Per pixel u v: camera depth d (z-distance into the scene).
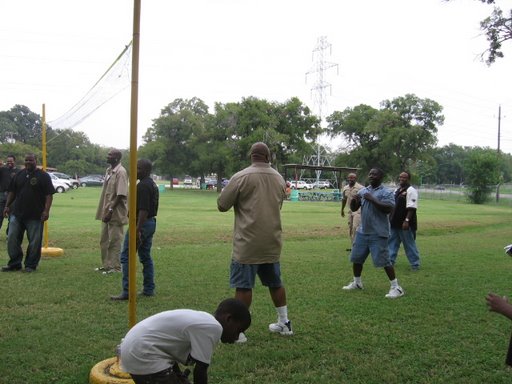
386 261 7.23
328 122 69.50
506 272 9.45
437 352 5.00
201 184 67.94
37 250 8.56
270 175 5.25
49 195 8.58
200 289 7.48
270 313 6.31
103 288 7.36
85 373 4.28
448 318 6.18
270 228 5.20
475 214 27.81
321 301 6.95
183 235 13.77
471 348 5.12
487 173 45.47
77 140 83.81
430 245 13.74
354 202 7.56
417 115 63.06
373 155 64.88
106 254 8.73
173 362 3.12
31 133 102.62
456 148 118.50
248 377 4.29
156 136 65.69
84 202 28.69
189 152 64.06
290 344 5.18
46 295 6.87
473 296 7.39
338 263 10.11
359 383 4.24
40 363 4.48
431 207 34.91
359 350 5.06
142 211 6.70
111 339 5.15
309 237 14.87
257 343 5.21
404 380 4.34
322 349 5.05
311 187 71.12
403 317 6.23
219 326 3.11
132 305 4.16
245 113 54.94
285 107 55.97
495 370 4.59
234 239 5.30
